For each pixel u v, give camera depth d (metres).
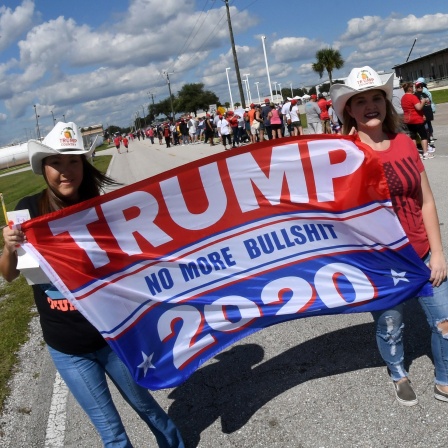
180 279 3.05
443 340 3.07
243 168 3.12
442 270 3.02
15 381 4.49
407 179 3.00
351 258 3.19
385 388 3.41
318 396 3.46
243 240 3.16
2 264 2.71
